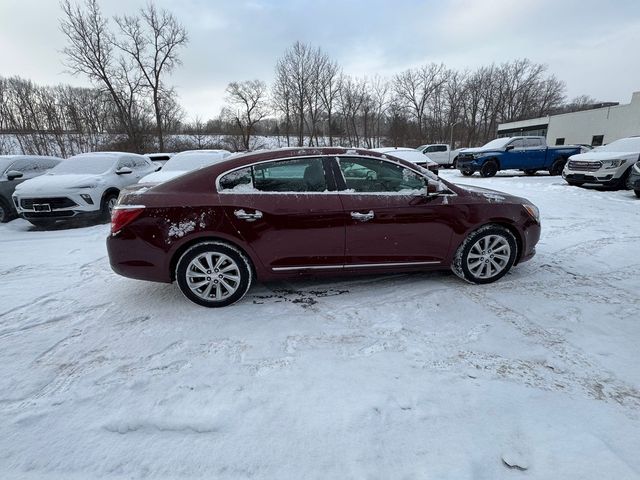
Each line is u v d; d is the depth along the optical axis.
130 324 3.15
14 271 4.57
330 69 48.72
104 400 2.23
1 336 2.99
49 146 32.25
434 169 10.68
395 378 2.38
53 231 6.94
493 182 13.66
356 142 52.50
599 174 10.37
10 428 2.03
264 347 2.76
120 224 3.27
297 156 3.45
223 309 3.39
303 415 2.07
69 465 1.80
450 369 2.46
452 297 3.53
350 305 3.42
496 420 2.02
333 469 1.75
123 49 33.97
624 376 2.37
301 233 3.38
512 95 58.53
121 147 34.22
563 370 2.43
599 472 1.70
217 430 1.99
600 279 3.94
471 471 1.72
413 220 3.55
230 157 3.55
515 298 3.50
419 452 1.83
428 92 54.09
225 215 3.26
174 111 40.62
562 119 32.69
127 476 1.74
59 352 2.76
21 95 32.59
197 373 2.47
